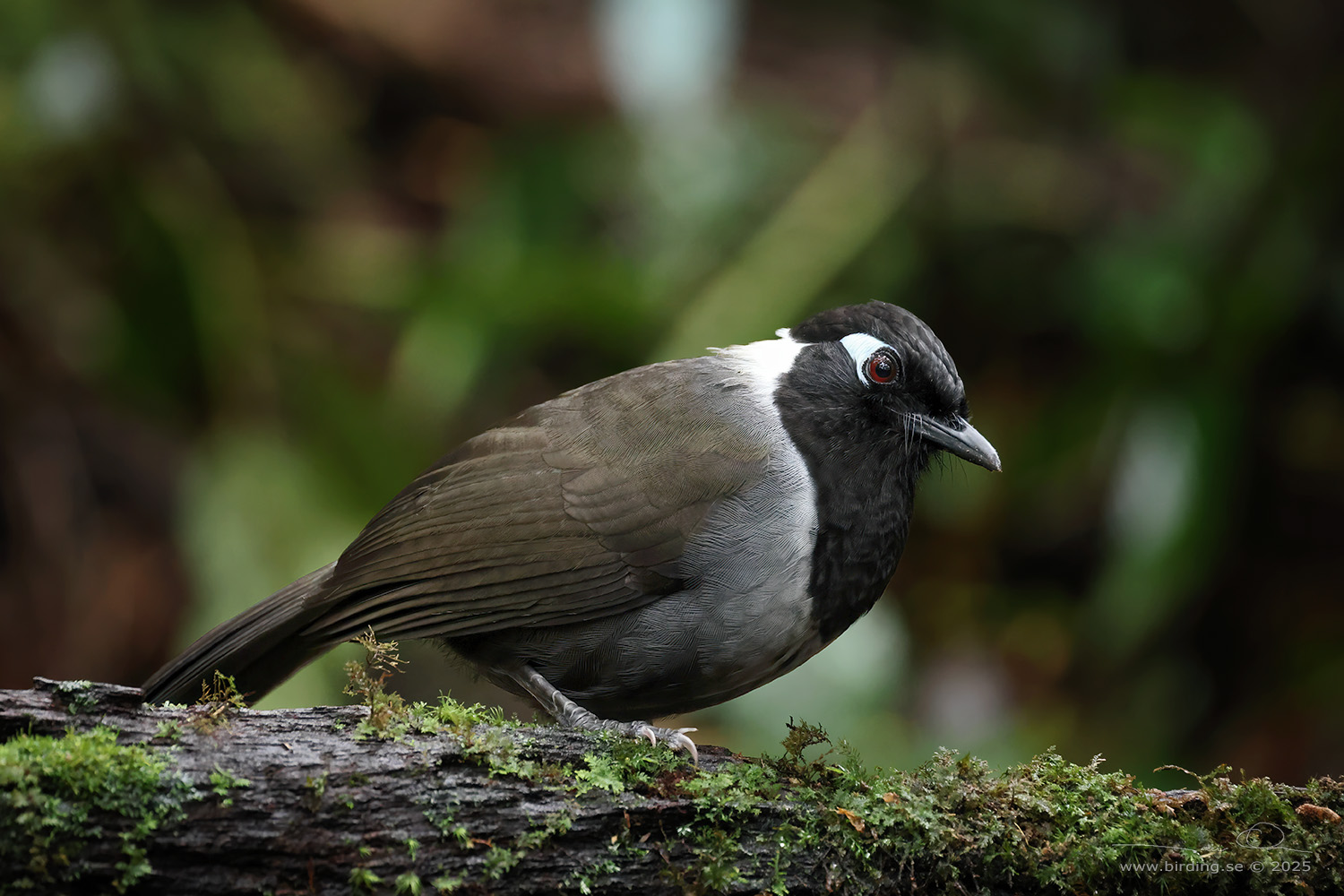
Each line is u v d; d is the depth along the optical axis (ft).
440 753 17.85
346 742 17.72
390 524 24.67
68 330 42.29
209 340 40.75
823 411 24.03
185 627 35.83
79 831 15.97
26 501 40.96
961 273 46.14
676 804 18.38
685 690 23.99
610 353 43.39
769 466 23.38
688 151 44.34
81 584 40.63
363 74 51.80
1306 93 48.34
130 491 41.86
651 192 44.01
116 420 42.14
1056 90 46.96
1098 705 42.14
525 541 23.40
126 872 16.12
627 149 44.70
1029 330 46.11
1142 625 39.70
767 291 42.14
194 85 46.73
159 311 40.93
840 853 18.71
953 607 43.50
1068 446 42.22
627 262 41.93
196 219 42.50
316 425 39.68
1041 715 41.32
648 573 23.09
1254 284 40.68
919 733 38.78
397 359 42.34
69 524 41.11
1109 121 47.21
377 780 17.37
